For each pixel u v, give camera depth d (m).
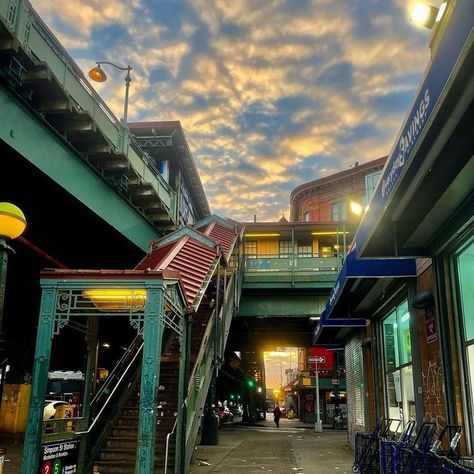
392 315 12.70
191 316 10.20
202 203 34.31
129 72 17.80
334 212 52.69
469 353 8.01
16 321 19.08
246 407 52.78
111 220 14.93
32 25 10.79
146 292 7.63
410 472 7.04
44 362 7.36
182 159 27.39
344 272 10.61
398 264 10.09
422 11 6.02
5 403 19.06
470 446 7.64
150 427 7.17
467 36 3.69
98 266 18.58
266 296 28.25
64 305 7.64
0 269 6.16
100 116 13.77
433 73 4.43
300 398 57.00
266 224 35.84
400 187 6.64
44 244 16.06
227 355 41.72
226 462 14.48
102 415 11.17
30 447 6.98
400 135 5.57
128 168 14.32
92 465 10.26
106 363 24.42
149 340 7.43
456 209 7.41
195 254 14.84
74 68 12.57
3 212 6.13
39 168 11.20
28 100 10.82
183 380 9.88
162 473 10.07
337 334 19.19
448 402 8.05
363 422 15.76
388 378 13.11
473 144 5.76
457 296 8.33
